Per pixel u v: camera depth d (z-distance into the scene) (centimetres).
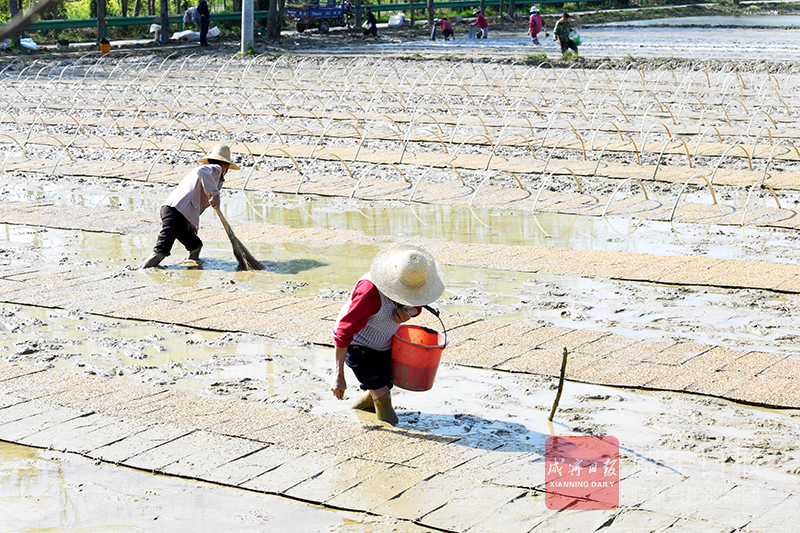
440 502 469
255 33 4678
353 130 1980
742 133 1856
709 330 767
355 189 1370
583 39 4541
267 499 478
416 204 1304
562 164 1569
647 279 912
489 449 536
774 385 632
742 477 495
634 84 2767
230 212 1270
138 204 1320
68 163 1628
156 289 896
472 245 1059
